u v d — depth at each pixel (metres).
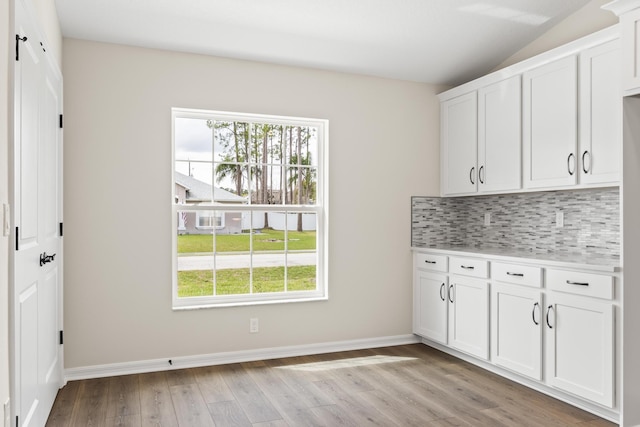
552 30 3.79
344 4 3.36
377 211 4.43
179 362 3.75
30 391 2.32
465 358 4.01
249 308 3.97
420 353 4.21
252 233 4.13
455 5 3.44
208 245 4.00
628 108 2.72
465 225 4.79
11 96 1.91
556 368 3.10
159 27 3.45
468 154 4.27
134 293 3.63
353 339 4.34
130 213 3.62
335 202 4.28
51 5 2.90
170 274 3.74
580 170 3.21
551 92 3.42
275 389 3.32
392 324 4.50
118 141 3.60
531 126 3.60
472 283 3.80
